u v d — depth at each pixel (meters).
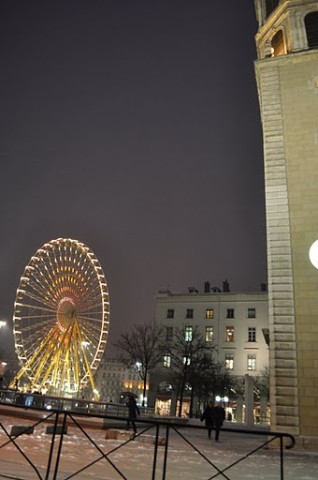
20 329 48.75
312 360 19.11
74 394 46.38
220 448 17.77
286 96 24.62
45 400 32.31
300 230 21.47
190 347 60.62
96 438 17.59
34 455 11.45
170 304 74.62
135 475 9.84
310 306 20.00
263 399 64.38
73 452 12.84
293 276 20.72
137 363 69.50
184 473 10.74
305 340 19.48
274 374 19.34
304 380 18.88
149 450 14.88
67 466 10.22
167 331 72.81
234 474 11.27
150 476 9.84
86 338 48.72
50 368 47.16
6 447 12.52
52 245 52.50
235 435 29.16
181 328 72.25
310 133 23.31
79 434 18.78
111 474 9.67
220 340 69.69
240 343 68.56
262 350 67.19
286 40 27.70
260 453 16.64
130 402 25.06
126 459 12.36
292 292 20.45
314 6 27.47
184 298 74.19
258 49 30.14
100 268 50.38
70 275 50.66
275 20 29.05
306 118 23.75
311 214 21.59
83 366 48.44
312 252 20.67
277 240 21.59
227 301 71.88
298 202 22.02
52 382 46.97
